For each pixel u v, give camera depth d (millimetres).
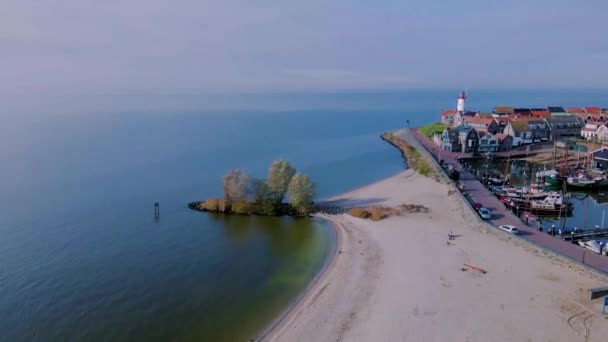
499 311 36969
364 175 103812
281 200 72938
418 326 35312
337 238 58406
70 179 96812
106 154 132750
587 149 112938
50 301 42062
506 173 97562
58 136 176375
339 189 89625
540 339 33094
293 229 63031
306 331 36094
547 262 46344
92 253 54188
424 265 46656
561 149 120375
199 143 159000
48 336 36438
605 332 33688
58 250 55156
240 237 60031
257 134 189250
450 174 88938
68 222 66312
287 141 166125
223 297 43000
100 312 40156
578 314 36250
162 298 42812
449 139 122500
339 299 41031
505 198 74562
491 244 51969
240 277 47438
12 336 36406
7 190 86375
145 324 38156
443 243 52719
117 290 44469
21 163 116688
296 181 68625
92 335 36594
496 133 132750
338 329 36000
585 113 153250
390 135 169875
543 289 40531
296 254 53625
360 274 46031
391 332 34750
